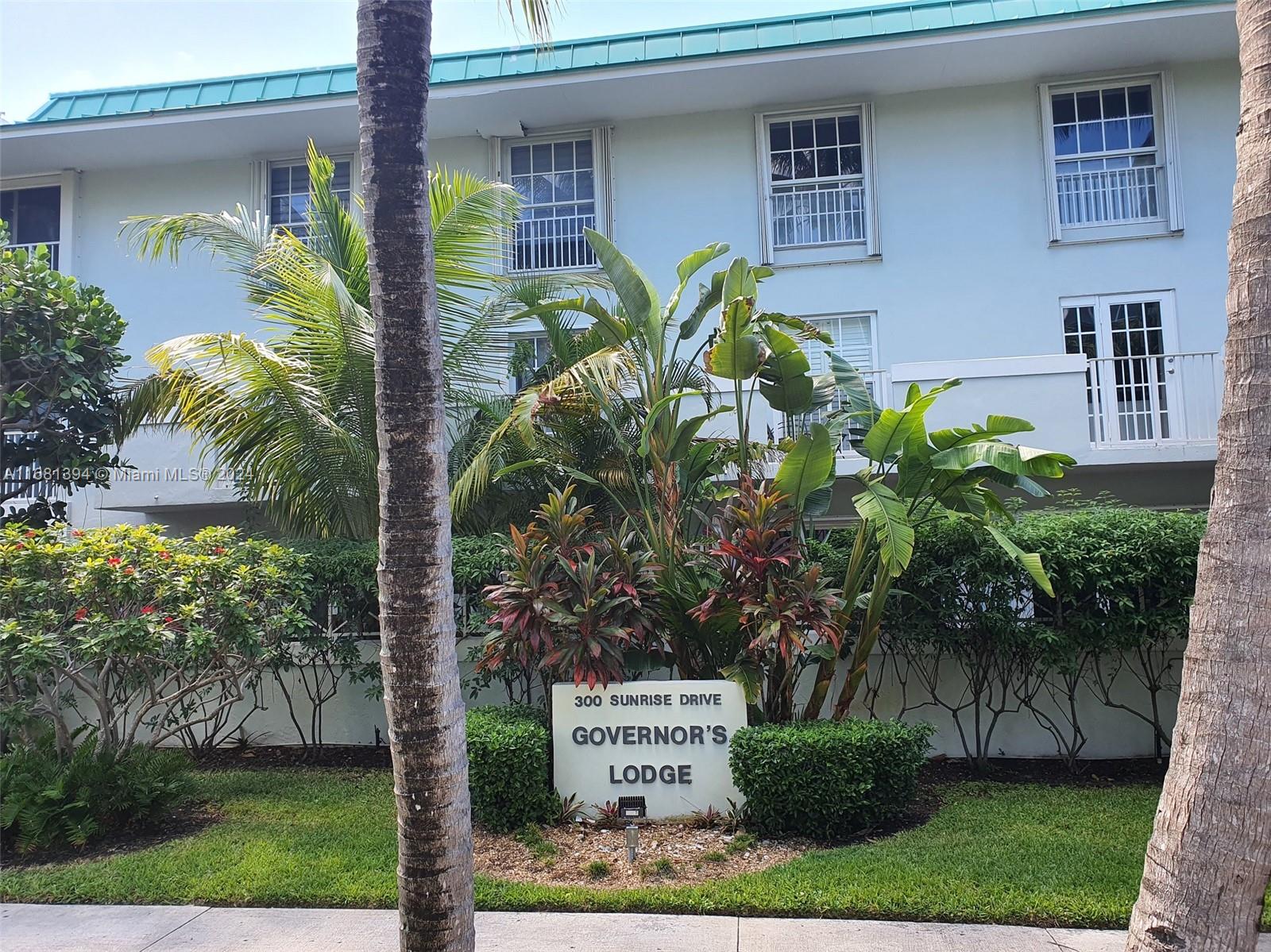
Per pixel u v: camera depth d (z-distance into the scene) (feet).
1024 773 27.48
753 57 41.91
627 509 29.99
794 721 23.44
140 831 22.99
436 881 11.24
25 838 21.52
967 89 44.60
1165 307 42.63
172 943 16.31
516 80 43.57
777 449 28.22
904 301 44.42
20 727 24.27
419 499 11.64
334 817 23.71
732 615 23.57
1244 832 9.11
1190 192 42.68
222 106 45.21
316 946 16.07
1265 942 15.55
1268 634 9.27
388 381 11.81
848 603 24.80
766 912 17.10
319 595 29.53
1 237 32.27
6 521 33.60
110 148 48.01
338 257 32.22
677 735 22.74
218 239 32.12
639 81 43.39
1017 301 43.55
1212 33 40.42
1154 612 25.85
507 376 34.91
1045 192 43.57
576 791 22.85
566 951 15.58
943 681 29.66
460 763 11.64
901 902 17.03
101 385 32.58
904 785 22.07
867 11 43.93
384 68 12.22
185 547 24.39
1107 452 34.32
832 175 45.88
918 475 24.13
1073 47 41.27
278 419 29.19
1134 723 28.81
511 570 25.80
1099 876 18.12
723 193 46.14
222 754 31.94
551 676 26.35
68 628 22.36
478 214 31.07
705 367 26.86
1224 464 9.89
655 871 19.20
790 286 45.42
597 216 46.91
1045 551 26.16
